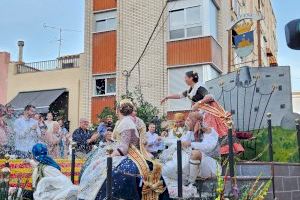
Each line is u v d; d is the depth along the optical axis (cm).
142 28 2239
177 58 2153
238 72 1024
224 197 584
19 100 2480
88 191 554
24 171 828
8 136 1072
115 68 2277
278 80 967
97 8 2364
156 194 554
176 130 761
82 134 1121
